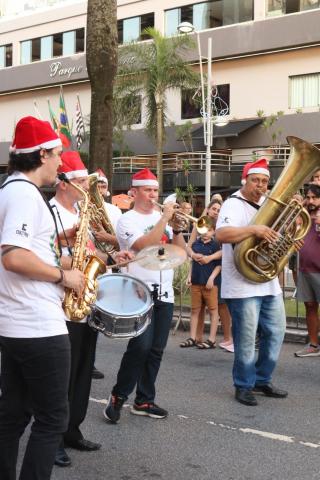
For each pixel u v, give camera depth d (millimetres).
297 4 30438
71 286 3203
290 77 30688
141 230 5035
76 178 4562
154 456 4480
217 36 32125
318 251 7516
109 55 11117
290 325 9312
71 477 4117
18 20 41156
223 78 32500
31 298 3104
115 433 4945
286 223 5531
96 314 4262
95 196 5305
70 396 4375
